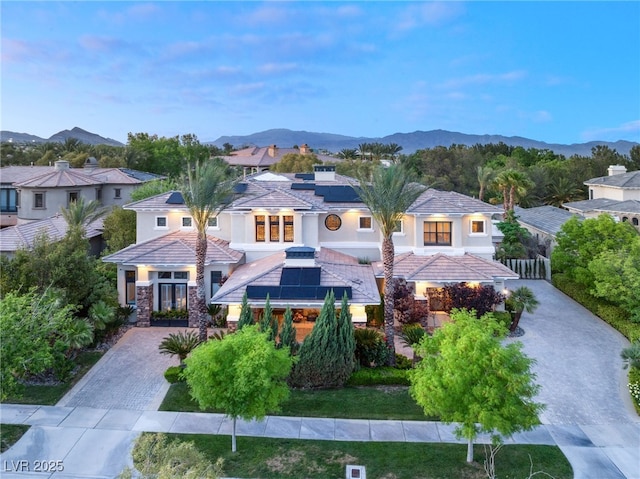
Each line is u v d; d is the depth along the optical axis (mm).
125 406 19766
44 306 18344
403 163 24672
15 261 22531
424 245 32000
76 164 80812
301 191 36875
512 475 15250
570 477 15203
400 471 15414
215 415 19141
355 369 22219
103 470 15484
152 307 29859
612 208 47188
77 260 23641
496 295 27844
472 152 85125
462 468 15586
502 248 42406
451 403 14523
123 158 82438
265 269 28078
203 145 97875
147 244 30484
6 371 15484
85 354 24703
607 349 25750
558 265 34688
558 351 25453
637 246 28000
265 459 16016
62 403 19922
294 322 27656
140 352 25203
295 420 18719
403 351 25625
